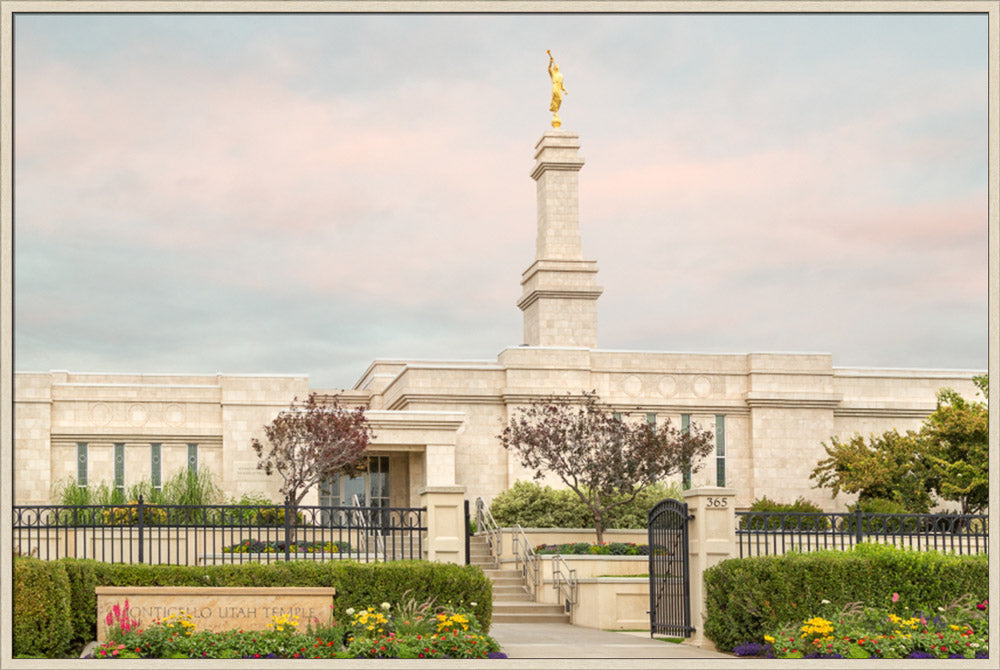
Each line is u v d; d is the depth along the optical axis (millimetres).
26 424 41188
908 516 23594
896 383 46594
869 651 18172
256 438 42500
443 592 20312
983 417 38375
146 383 46562
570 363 44531
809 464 45125
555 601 30047
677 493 38781
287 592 19375
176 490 39438
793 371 45531
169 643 17688
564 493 39062
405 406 44344
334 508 21953
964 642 18359
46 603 17766
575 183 52656
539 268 51219
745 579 20203
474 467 43531
